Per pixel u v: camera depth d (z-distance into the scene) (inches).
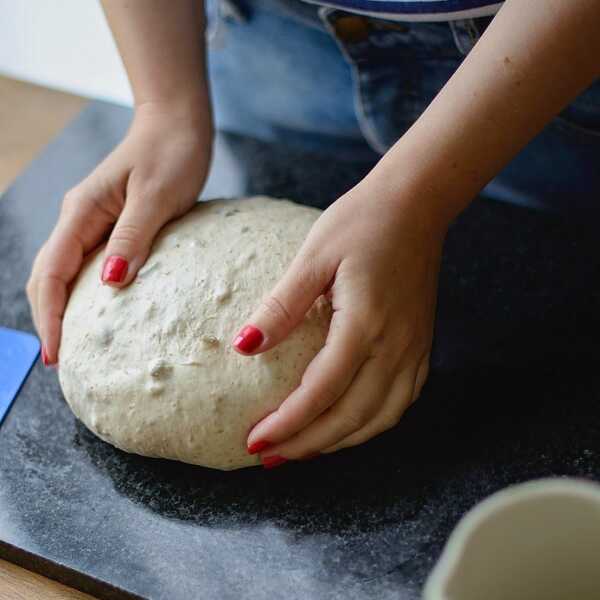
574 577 18.2
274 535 28.2
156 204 31.2
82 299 30.5
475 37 33.7
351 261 26.7
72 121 43.8
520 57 25.7
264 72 41.0
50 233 38.8
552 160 38.5
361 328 26.4
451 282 35.6
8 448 31.3
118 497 29.5
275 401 28.0
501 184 40.5
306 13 37.1
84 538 28.4
